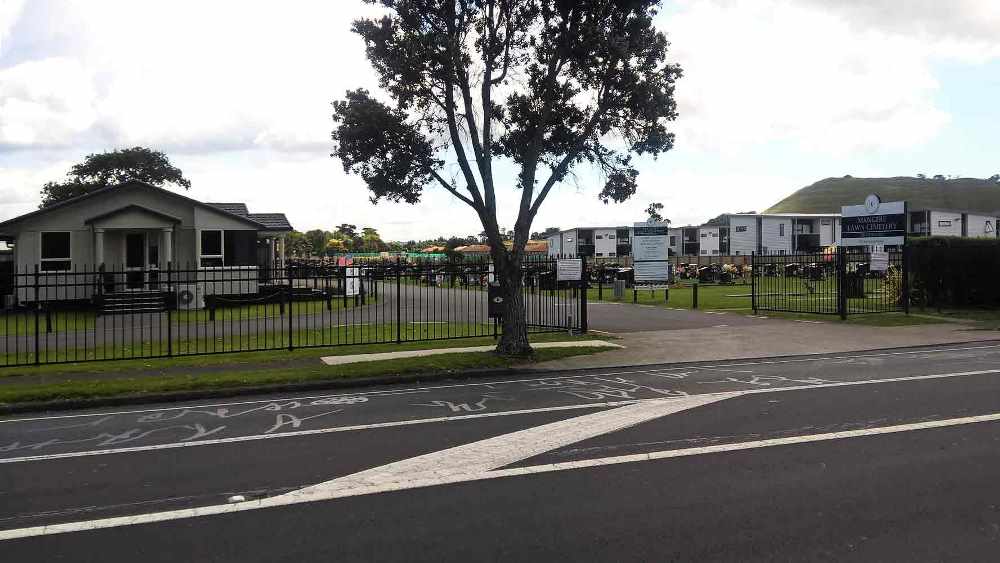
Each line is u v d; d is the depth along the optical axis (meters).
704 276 41.50
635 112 13.99
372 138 13.10
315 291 30.48
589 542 4.46
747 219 80.50
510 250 13.32
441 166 13.92
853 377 10.78
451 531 4.70
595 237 83.00
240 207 34.47
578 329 17.38
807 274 34.62
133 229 26.95
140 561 4.32
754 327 17.89
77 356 13.22
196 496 5.55
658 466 6.12
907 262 20.28
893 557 4.18
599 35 13.14
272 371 11.39
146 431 7.96
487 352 13.38
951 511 4.91
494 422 8.05
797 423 7.66
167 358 12.92
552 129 14.60
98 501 5.48
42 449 7.18
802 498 5.22
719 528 4.66
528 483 5.72
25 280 25.84
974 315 19.94
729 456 6.39
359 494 5.53
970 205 155.88
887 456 6.28
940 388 9.64
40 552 4.48
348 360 12.51
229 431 7.89
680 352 13.78
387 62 13.08
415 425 7.99
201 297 26.83
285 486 5.78
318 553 4.38
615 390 10.05
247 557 4.34
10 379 10.83
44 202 46.91
